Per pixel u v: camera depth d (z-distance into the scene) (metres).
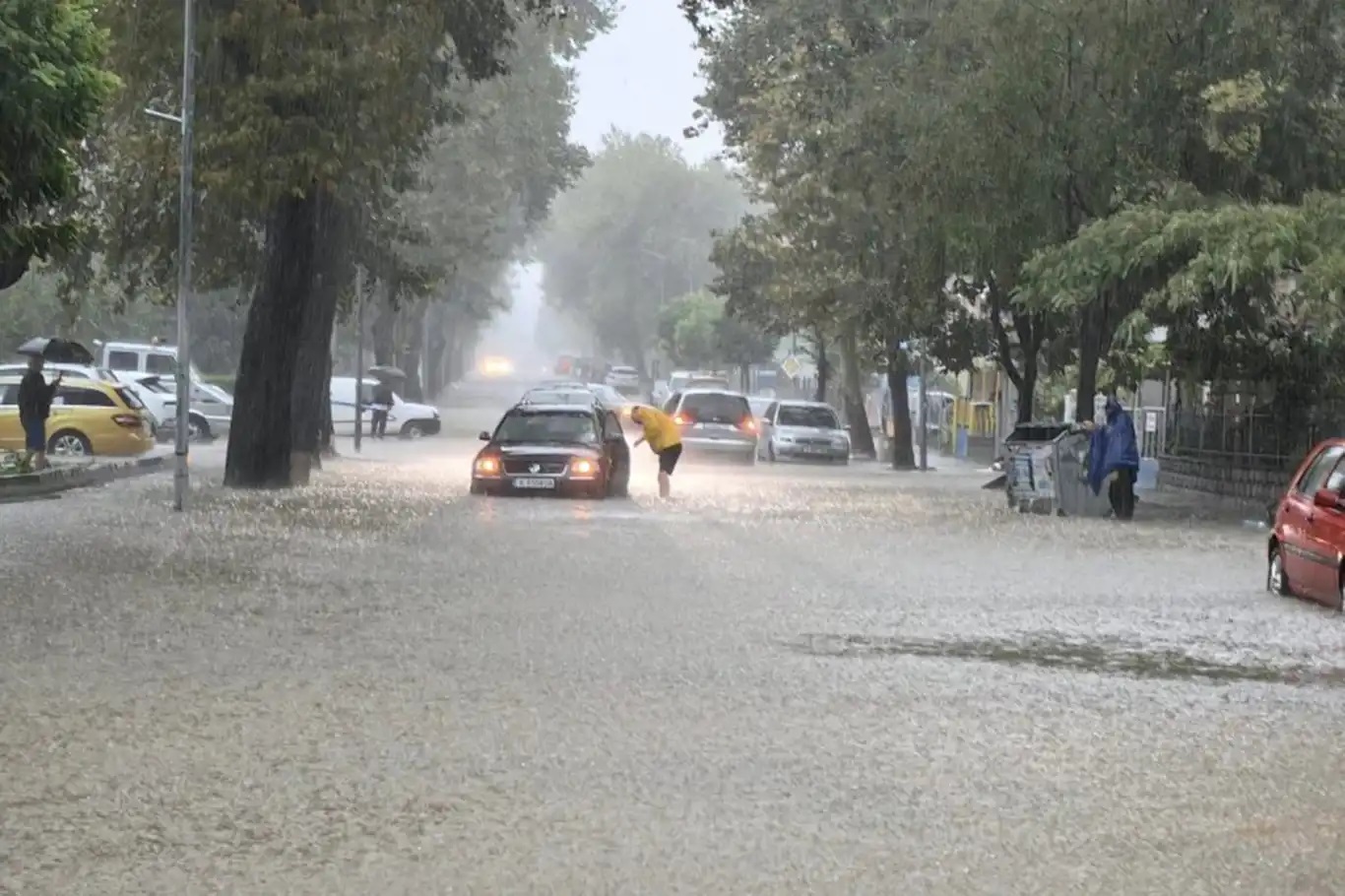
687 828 11.98
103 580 26.36
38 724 15.38
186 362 40.06
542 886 10.51
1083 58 47.69
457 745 14.67
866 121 55.91
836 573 30.00
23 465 46.62
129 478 52.34
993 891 10.53
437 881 10.59
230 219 52.16
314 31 42.19
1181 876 10.93
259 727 15.37
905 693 17.78
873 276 68.62
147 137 45.81
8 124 25.27
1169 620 24.44
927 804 12.83
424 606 24.19
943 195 49.31
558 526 38.28
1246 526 44.00
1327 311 42.28
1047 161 47.59
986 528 41.53
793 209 72.00
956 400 101.06
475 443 86.06
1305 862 11.34
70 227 27.44
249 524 36.69
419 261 93.81
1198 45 47.00
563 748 14.62
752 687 17.94
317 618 22.64
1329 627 23.88
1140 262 43.31
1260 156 47.66
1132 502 46.41
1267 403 53.19
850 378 93.31
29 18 25.08
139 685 17.41
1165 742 15.45
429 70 49.62
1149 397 72.62
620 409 109.81
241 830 11.77
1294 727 16.34
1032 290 46.00
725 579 28.50
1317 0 46.94
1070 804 12.91
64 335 104.94
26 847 11.27
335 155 42.84
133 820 12.00
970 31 48.66
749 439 76.88
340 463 65.31
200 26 42.25
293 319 48.09
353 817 12.16
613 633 21.80
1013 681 18.73
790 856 11.30
